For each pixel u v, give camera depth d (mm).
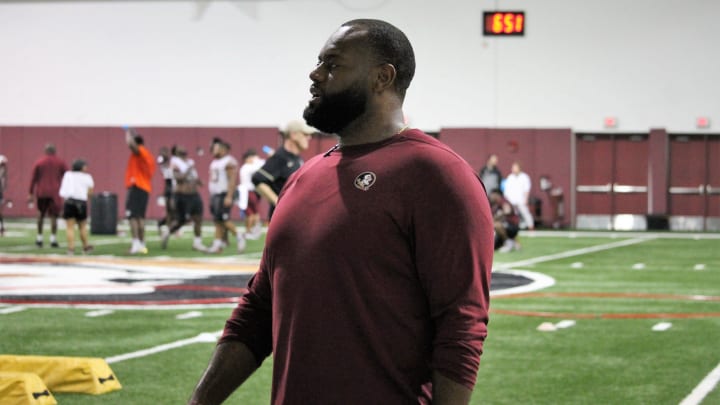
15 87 45188
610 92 41031
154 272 20625
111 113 44531
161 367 10633
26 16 45000
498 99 41719
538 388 9836
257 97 43625
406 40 4039
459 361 3621
